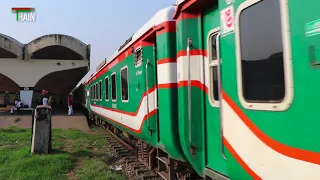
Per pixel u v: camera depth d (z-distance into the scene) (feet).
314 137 6.93
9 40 87.66
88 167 26.50
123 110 28.07
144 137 22.09
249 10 9.14
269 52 8.36
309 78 7.04
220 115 10.91
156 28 17.37
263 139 8.57
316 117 6.86
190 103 13.25
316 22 6.82
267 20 8.42
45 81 128.47
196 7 13.23
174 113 15.94
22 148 34.17
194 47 13.53
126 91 26.61
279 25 7.98
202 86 13.41
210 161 13.01
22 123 66.23
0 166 26.68
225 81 10.48
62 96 161.48
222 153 10.90
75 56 103.91
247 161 9.27
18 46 89.45
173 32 16.19
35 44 88.94
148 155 24.06
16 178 23.18
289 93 7.64
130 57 24.76
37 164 26.58
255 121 8.92
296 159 7.43
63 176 24.21
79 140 43.32
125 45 26.89
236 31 9.75
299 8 7.30
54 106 131.95
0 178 23.32
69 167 26.66
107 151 35.94
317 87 6.82
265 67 8.52
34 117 31.73
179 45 13.94
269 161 8.34
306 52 7.11
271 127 8.28
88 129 61.21
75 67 96.63
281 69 7.93
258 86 8.81
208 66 12.96
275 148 8.13
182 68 13.66
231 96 10.11
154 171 22.84
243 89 9.46
